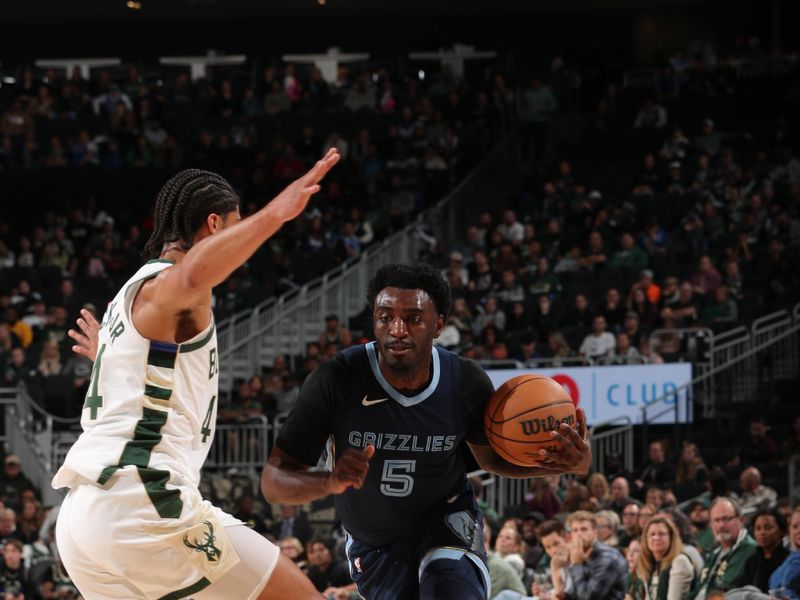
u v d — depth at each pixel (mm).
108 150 23594
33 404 16250
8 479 14977
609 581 8266
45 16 28594
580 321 17109
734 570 8039
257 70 28438
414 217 21500
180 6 27766
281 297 18641
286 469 4281
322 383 4270
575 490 10992
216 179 3932
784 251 18359
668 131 23109
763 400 16000
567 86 25453
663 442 14375
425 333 4145
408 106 24734
